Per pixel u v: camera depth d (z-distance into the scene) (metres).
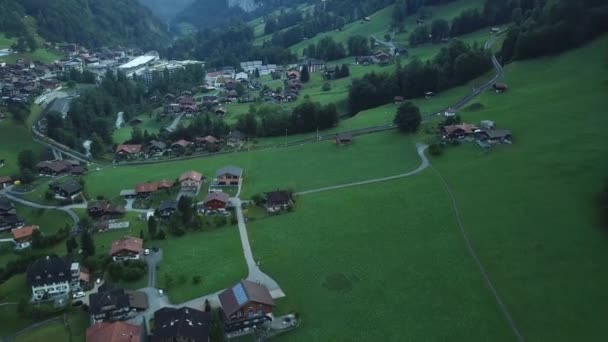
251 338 98.81
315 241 130.75
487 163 154.88
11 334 104.25
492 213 131.25
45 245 138.25
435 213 136.38
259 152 198.25
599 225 117.56
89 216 153.25
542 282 106.38
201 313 101.50
